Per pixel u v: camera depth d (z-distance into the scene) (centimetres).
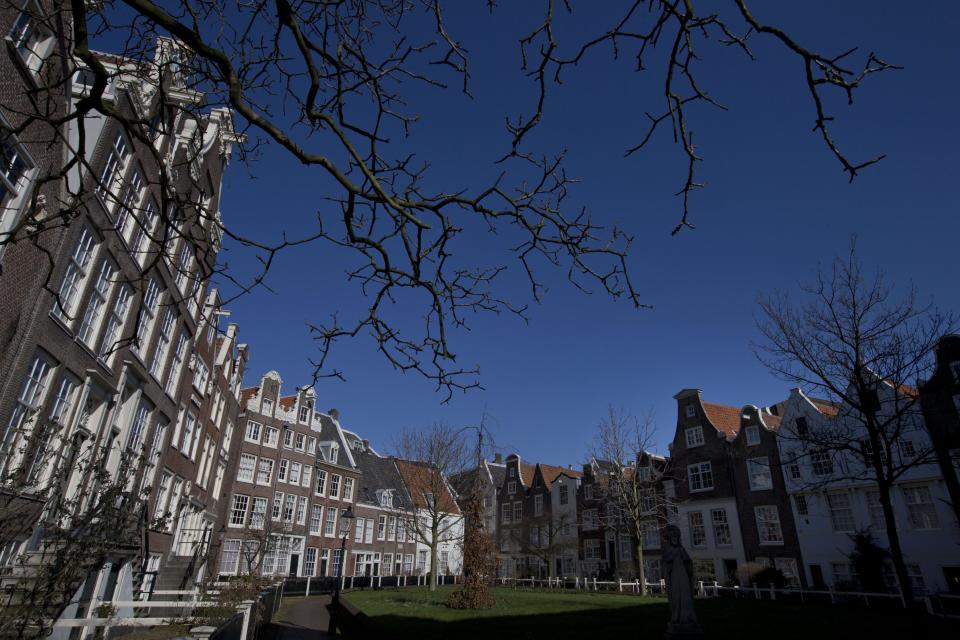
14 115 994
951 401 2495
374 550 4966
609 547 4400
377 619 1909
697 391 3912
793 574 3038
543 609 2227
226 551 3653
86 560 749
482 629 1659
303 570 4238
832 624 1669
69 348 1231
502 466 6312
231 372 3406
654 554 3938
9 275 1019
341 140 425
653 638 1465
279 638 1731
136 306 1550
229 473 3788
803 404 3181
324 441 4897
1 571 689
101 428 1399
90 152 1208
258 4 489
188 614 1323
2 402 1018
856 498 2850
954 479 2439
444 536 5472
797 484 3116
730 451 3538
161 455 1939
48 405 1175
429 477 4131
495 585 4534
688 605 1157
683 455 3862
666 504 3619
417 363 580
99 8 513
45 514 916
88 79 1255
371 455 5694
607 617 1931
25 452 891
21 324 1060
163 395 1852
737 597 2812
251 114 393
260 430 4116
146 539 1655
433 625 1762
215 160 2012
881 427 1543
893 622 1695
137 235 1499
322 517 4559
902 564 1430
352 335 546
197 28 438
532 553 4847
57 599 677
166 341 1867
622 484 3459
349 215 471
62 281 1178
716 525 3516
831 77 343
